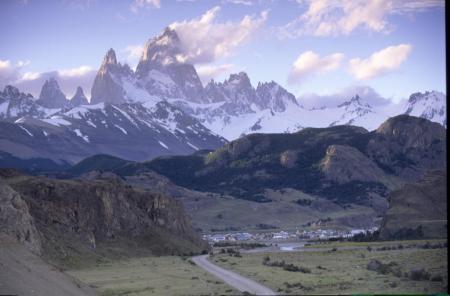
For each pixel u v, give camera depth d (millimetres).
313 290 117125
